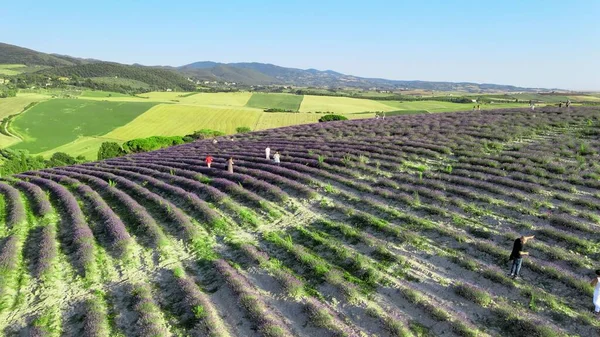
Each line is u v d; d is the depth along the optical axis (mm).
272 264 18625
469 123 45094
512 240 18672
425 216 22281
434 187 26031
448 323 13508
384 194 25500
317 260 18516
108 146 73750
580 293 14555
